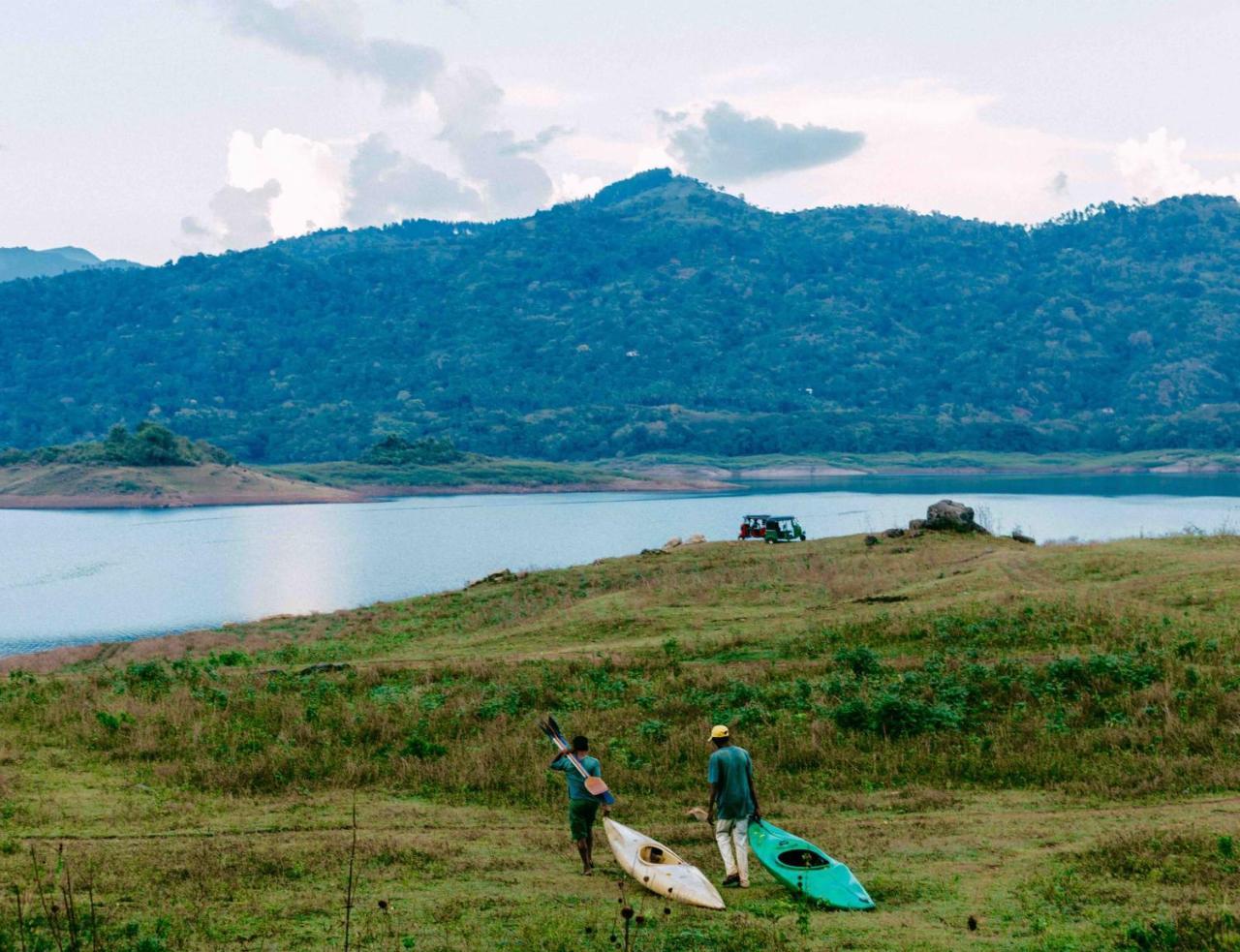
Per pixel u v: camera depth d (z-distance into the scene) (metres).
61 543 149.12
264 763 17.09
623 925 9.90
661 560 50.09
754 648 28.31
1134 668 21.77
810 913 10.39
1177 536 44.03
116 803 15.09
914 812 14.99
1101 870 11.45
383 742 19.58
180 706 21.97
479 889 11.22
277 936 9.50
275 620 48.62
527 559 112.19
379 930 9.69
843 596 36.28
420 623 40.78
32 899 10.45
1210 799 14.90
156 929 9.56
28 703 23.38
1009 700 21.08
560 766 12.12
